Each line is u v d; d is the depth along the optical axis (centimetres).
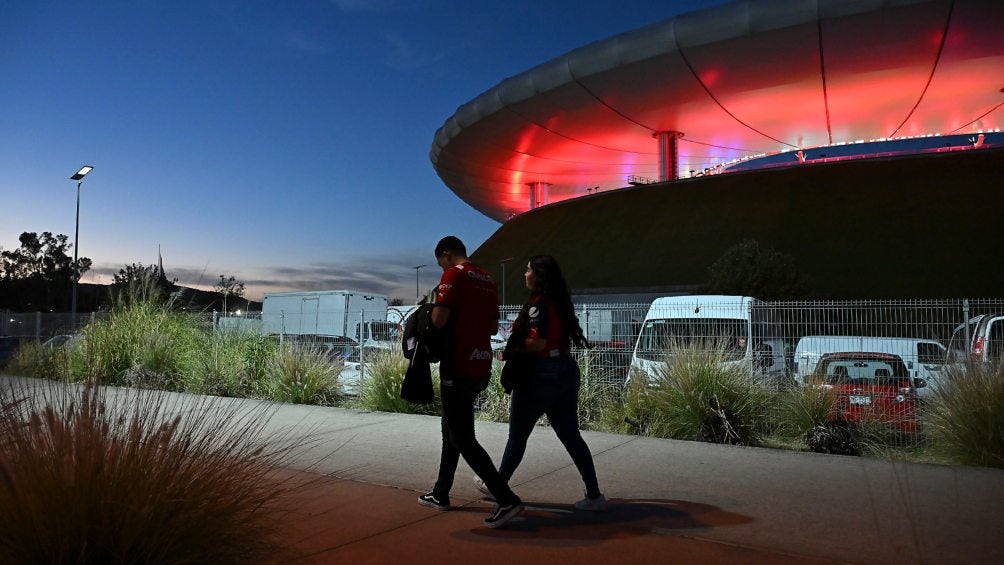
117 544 277
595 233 7381
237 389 1134
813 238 6034
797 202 6450
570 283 6819
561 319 447
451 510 449
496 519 404
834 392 779
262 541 336
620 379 932
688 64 6069
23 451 287
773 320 1035
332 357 1176
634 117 7194
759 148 8456
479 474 411
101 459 287
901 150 8188
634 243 6900
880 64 5900
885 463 593
